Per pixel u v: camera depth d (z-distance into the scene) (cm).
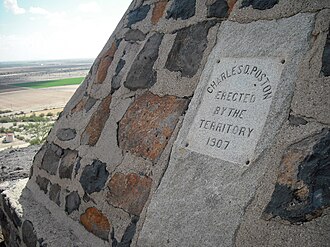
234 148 131
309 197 106
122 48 223
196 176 137
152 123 170
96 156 195
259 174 120
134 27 223
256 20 149
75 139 222
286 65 130
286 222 107
